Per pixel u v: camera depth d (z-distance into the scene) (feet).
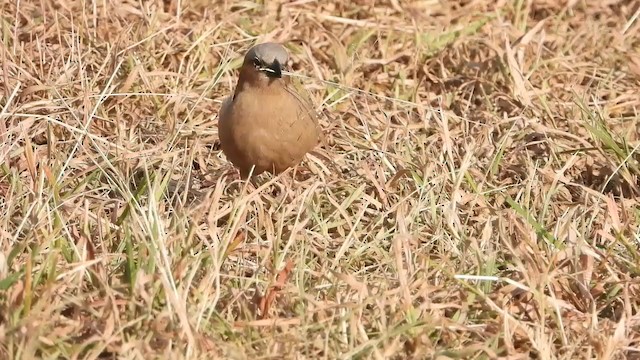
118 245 32.45
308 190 35.37
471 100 46.50
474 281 31.48
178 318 27.73
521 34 50.21
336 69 47.75
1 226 33.27
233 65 46.47
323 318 29.01
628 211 37.01
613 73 47.83
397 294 29.91
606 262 32.40
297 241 33.37
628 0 54.65
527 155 40.14
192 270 29.07
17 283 28.25
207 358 27.04
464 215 36.24
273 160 36.86
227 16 49.93
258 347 28.35
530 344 29.14
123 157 38.34
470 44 49.88
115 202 35.12
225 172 38.99
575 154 39.91
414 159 40.06
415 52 48.24
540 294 29.63
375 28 50.62
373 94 44.52
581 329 29.76
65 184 36.68
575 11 53.93
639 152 40.42
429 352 28.09
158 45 47.29
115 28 47.88
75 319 28.14
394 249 31.65
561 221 34.88
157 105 43.45
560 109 44.65
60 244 31.14
